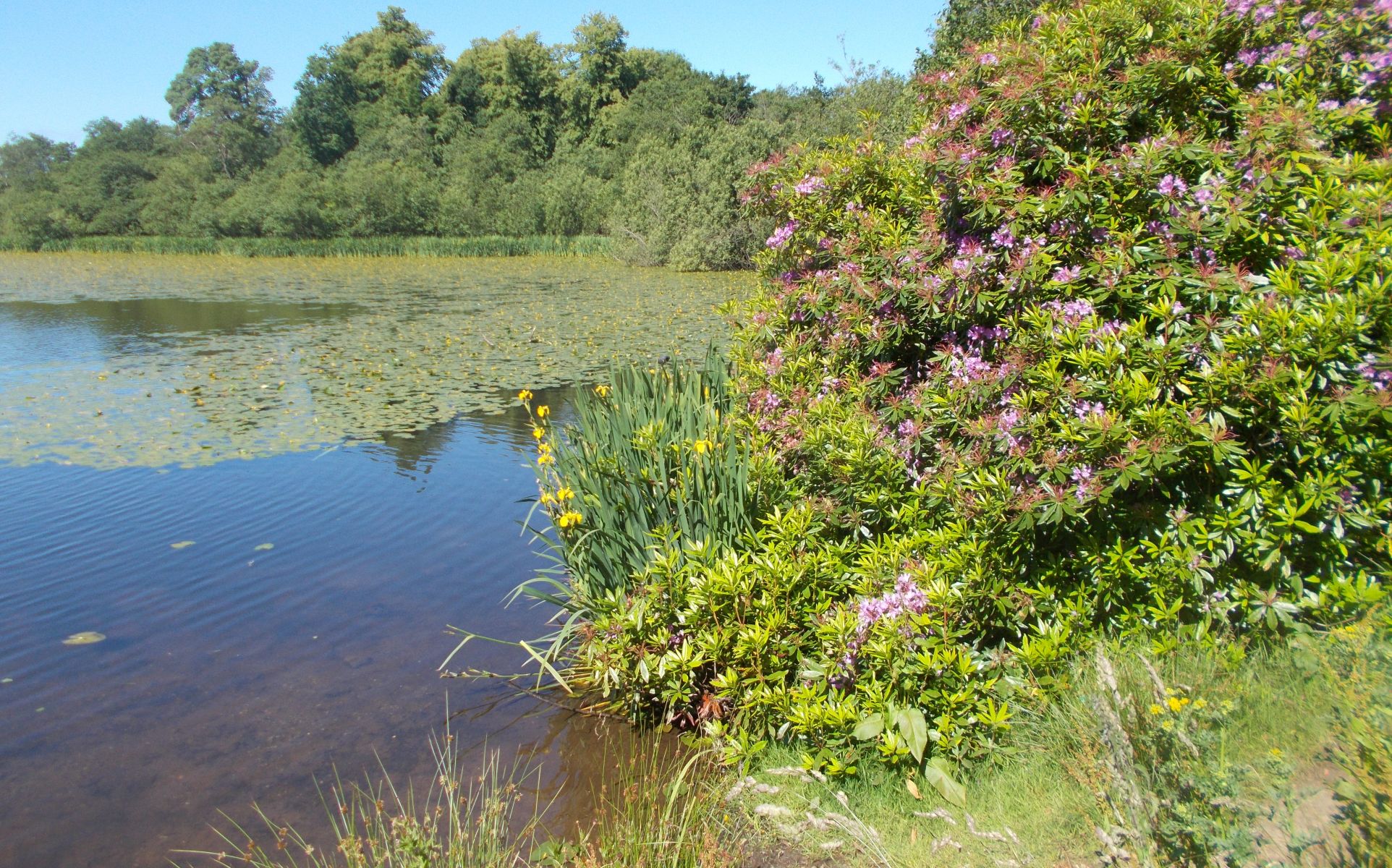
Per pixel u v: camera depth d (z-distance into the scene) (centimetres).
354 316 1719
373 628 449
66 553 545
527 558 538
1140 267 313
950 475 319
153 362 1198
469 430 842
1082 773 241
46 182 5400
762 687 308
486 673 405
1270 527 278
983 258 336
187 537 574
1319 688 253
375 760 340
